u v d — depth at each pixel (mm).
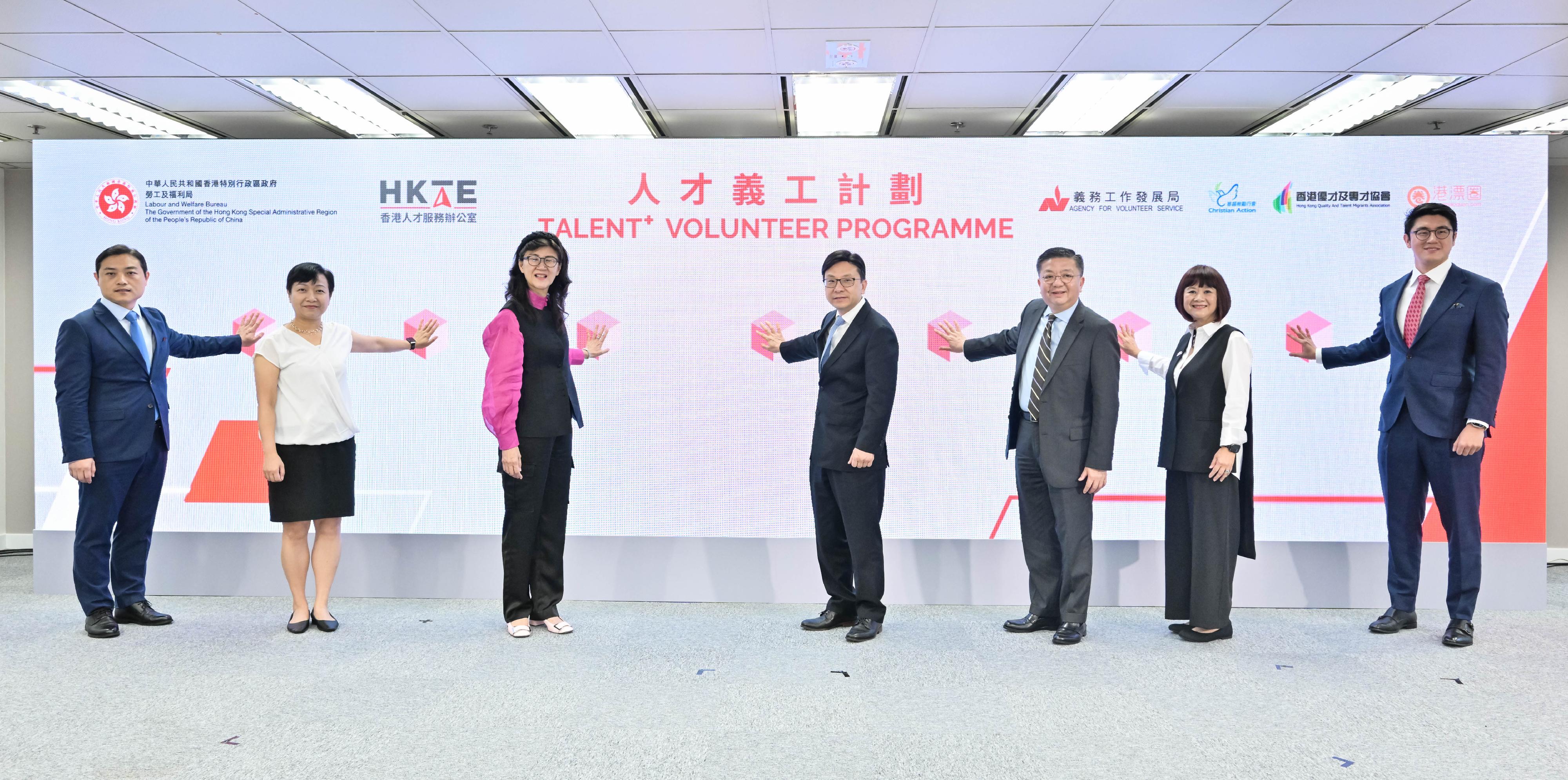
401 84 4152
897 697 3076
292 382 3918
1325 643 3771
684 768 2484
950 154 4445
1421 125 4766
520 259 3877
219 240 4539
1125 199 4422
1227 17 3396
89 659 3498
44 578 4605
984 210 4441
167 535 4559
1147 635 3906
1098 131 4855
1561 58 3791
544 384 3861
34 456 5328
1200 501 3748
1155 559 4441
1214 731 2764
